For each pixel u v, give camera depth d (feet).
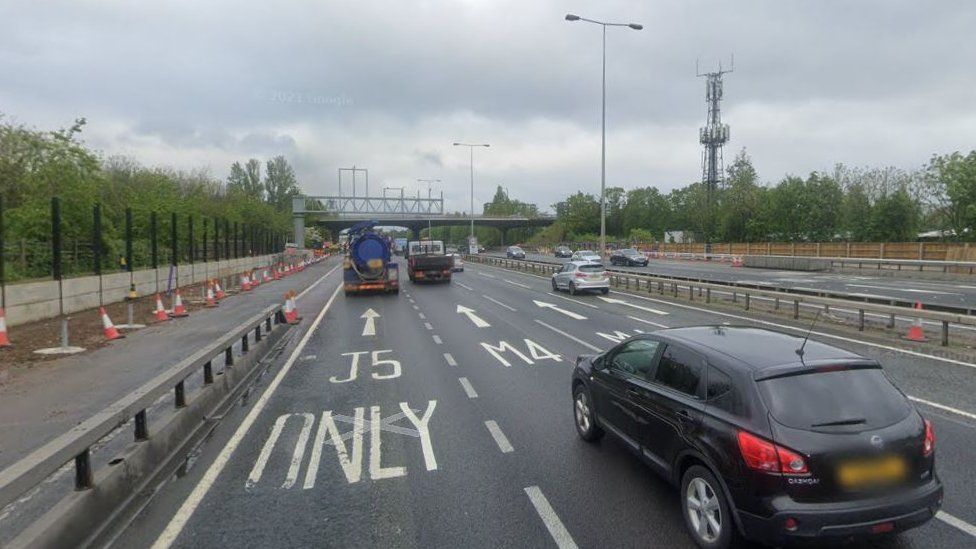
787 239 192.85
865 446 12.90
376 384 32.07
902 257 126.82
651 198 362.94
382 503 17.33
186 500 17.65
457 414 26.08
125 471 17.72
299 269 163.84
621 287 96.32
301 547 14.88
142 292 83.61
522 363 37.09
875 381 14.32
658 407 16.62
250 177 301.63
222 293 85.92
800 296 54.49
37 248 72.33
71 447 13.67
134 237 107.24
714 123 277.23
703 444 14.35
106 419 15.76
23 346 45.06
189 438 23.16
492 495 17.70
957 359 36.50
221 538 15.37
